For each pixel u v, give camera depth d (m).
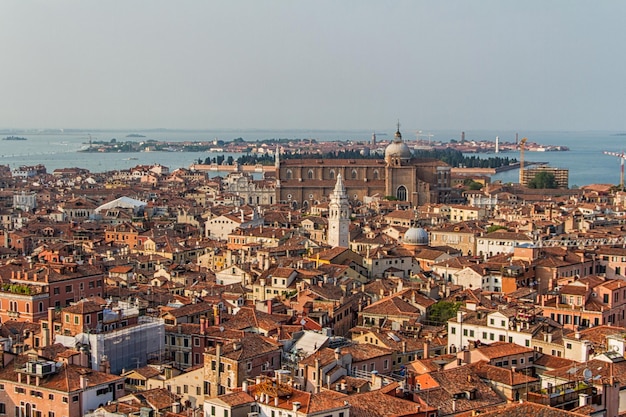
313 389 187.75
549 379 161.50
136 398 173.88
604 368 157.00
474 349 197.25
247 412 155.38
